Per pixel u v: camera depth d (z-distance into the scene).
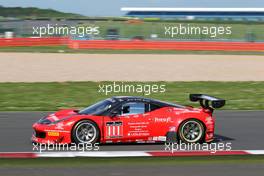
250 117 65.25
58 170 35.56
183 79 103.12
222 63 133.88
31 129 54.44
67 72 110.25
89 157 40.12
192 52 172.88
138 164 37.94
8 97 80.81
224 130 55.31
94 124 44.31
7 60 130.25
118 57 143.62
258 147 45.69
